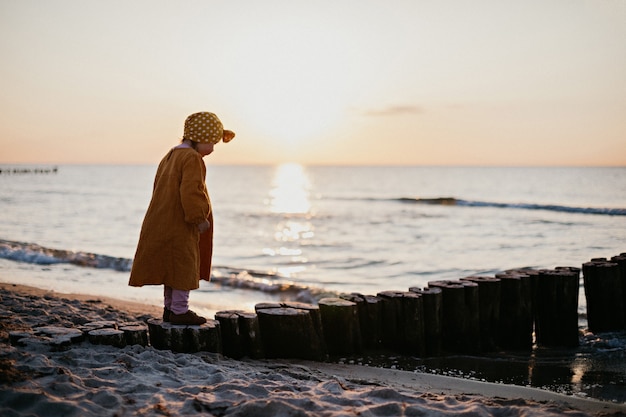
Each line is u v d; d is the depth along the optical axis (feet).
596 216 91.56
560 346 20.62
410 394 12.10
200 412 9.92
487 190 209.26
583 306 29.58
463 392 14.23
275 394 11.09
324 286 41.75
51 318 18.10
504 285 20.39
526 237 69.31
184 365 13.61
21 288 29.58
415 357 18.63
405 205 140.97
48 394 9.93
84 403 9.78
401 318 19.02
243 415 9.68
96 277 39.27
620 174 379.55
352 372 16.31
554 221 85.56
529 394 14.06
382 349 19.25
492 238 70.08
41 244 61.00
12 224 83.51
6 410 9.14
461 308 19.47
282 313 17.20
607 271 22.41
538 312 21.17
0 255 47.80
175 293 15.31
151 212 14.74
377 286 42.01
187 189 14.20
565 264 50.01
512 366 17.75
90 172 593.42
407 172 600.80
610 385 15.49
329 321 18.35
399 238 74.33
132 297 31.89
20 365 11.27
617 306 22.56
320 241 73.05
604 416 10.98
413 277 46.03
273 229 90.27
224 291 36.83
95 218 97.25
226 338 16.43
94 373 11.76
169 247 14.58
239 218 111.14
